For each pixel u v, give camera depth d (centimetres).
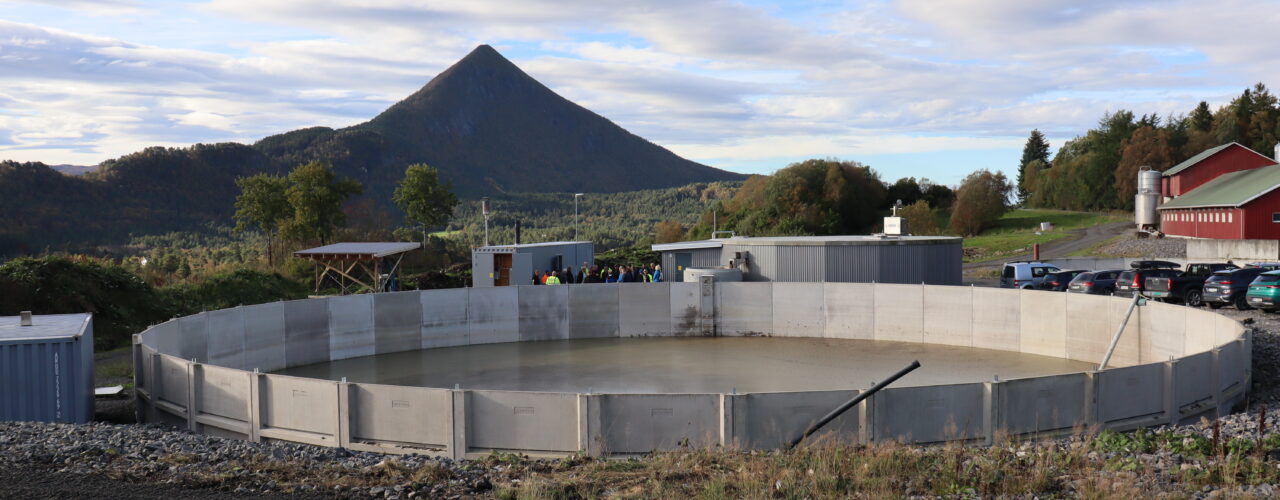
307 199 6719
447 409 1406
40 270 3058
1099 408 1484
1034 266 3797
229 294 3831
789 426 1352
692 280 3259
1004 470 1062
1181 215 6300
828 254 3328
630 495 1016
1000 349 2788
